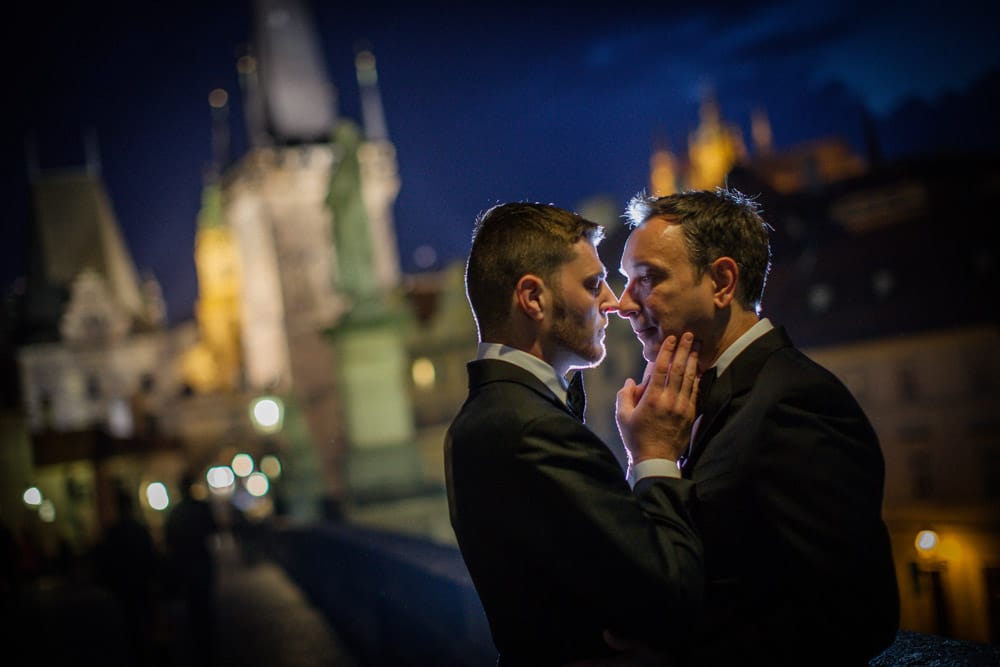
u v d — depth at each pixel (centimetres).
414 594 715
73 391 9844
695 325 263
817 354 3947
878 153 5441
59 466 4812
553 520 226
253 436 8819
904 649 314
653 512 237
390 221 9706
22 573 2891
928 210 4044
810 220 4441
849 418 237
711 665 238
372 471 1869
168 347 11106
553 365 258
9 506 4700
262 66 9575
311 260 9281
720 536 242
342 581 1201
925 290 3762
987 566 2553
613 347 4162
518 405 238
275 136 9419
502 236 256
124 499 1108
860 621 230
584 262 258
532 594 235
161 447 5531
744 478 238
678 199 268
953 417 3484
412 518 1853
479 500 237
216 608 1698
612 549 222
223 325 11162
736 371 254
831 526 228
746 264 263
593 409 4266
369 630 975
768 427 236
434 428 5906
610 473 232
